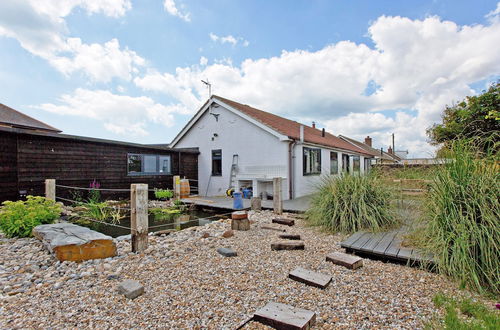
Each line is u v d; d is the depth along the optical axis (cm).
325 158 1215
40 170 711
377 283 244
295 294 225
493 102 920
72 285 254
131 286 235
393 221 428
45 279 271
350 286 238
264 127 986
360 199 438
